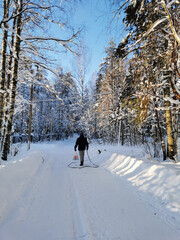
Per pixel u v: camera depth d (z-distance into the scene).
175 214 2.27
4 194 2.40
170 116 5.94
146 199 2.88
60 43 6.14
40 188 3.41
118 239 1.82
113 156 6.78
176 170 3.16
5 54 5.86
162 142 6.21
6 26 5.94
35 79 7.50
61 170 5.67
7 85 8.51
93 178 4.45
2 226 1.86
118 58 4.32
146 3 3.22
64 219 2.28
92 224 2.11
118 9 3.05
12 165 3.58
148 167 4.00
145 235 1.89
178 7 2.66
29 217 2.22
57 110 31.92
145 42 3.89
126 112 12.77
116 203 2.77
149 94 4.79
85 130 17.56
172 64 3.07
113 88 14.05
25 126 26.22
